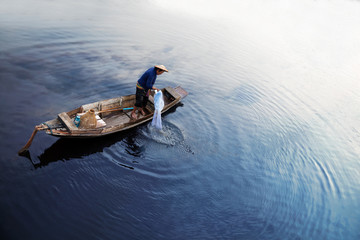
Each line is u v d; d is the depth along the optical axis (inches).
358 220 237.8
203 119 332.5
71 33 466.9
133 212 201.3
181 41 552.4
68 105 296.4
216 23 728.3
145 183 227.6
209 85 415.5
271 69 518.6
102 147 254.1
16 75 322.0
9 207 184.1
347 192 267.7
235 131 321.7
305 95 448.1
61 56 390.0
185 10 785.6
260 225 213.9
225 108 364.5
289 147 314.8
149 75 281.9
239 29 720.3
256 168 272.4
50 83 325.7
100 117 292.0
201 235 195.8
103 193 210.8
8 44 382.6
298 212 233.6
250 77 468.4
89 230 181.9
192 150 276.7
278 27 806.5
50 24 480.4
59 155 233.5
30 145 234.7
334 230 223.3
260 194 243.4
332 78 532.4
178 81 407.5
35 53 380.2
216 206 222.2
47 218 183.3
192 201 221.9
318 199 252.4
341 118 401.7
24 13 500.1
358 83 527.8
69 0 631.8
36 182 205.8
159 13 698.2
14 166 213.3
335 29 858.1
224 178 252.1
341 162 309.0
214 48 557.9
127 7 683.4
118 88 349.1
